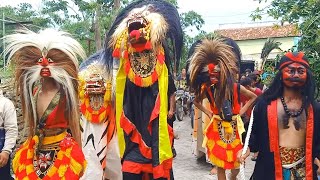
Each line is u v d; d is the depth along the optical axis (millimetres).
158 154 4562
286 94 3807
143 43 4562
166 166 4605
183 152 9352
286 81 3717
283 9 6266
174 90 4785
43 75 3420
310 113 3729
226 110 5574
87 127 5172
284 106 3783
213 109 5688
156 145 4574
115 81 4848
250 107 5941
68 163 3480
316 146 3748
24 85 3486
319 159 3738
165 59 4676
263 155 3855
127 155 4703
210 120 5789
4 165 4754
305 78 3693
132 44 4574
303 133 3762
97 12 14930
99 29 14859
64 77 3463
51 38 3465
